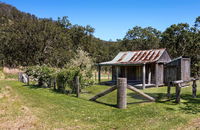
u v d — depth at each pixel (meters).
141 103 7.65
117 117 5.65
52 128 4.61
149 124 4.97
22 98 8.57
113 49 55.19
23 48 32.53
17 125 4.77
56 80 12.07
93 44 47.84
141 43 45.50
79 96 9.29
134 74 17.84
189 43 29.83
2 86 13.55
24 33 32.97
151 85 15.32
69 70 10.91
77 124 4.97
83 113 6.07
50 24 36.59
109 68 35.88
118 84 6.87
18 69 30.02
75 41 46.50
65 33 42.59
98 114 5.98
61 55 32.66
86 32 47.50
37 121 5.11
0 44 31.88
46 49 34.38
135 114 5.96
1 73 23.84
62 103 7.55
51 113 5.99
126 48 47.91
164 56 16.75
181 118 5.50
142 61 16.12
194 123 5.07
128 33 47.88
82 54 22.12
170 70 16.17
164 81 16.61
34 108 6.62
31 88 12.67
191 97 9.05
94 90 12.38
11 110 6.23
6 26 36.22
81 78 10.76
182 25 31.72
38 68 13.73
